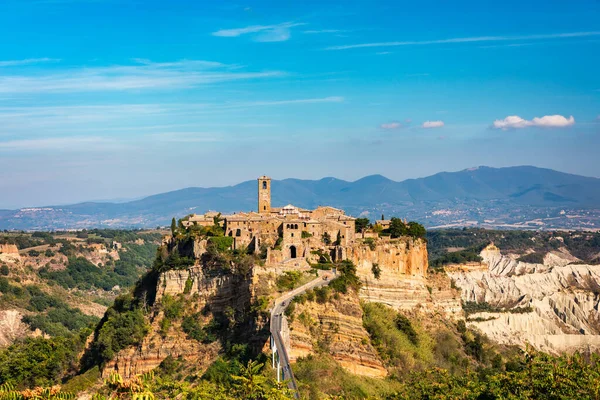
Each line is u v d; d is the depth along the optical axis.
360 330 182.50
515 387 133.12
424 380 156.38
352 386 154.50
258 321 168.00
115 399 115.25
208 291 198.12
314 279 192.50
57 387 125.12
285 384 128.38
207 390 139.75
